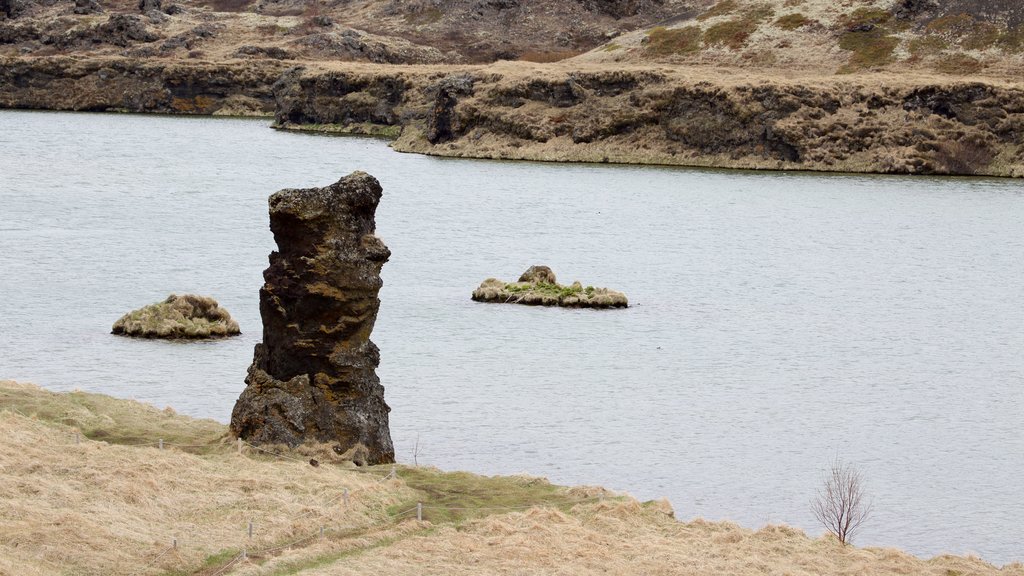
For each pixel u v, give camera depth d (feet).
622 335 338.54
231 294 372.38
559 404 264.52
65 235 474.90
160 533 154.20
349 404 203.41
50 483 167.02
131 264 418.10
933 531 194.90
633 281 426.10
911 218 590.14
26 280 383.24
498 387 277.44
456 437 237.04
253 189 640.58
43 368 278.87
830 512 200.23
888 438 247.70
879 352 327.47
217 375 276.62
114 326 317.01
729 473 221.05
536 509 177.47
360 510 171.22
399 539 163.43
